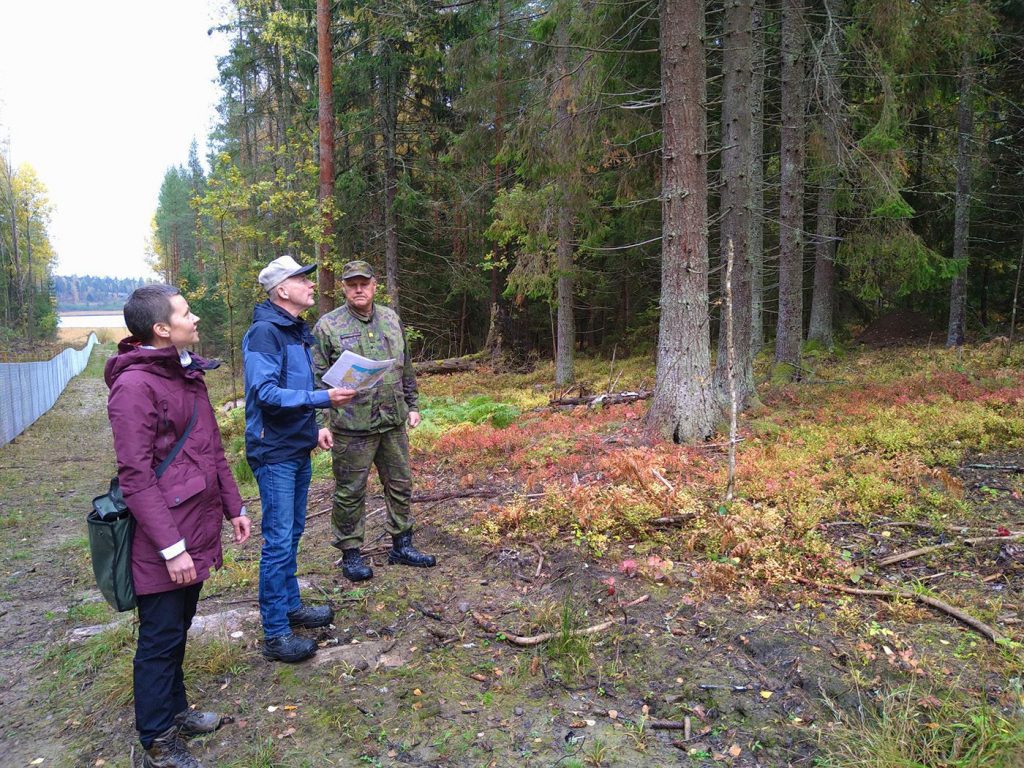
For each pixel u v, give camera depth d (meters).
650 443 6.71
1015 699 2.45
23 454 12.43
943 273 10.58
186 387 2.47
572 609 3.56
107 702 3.02
